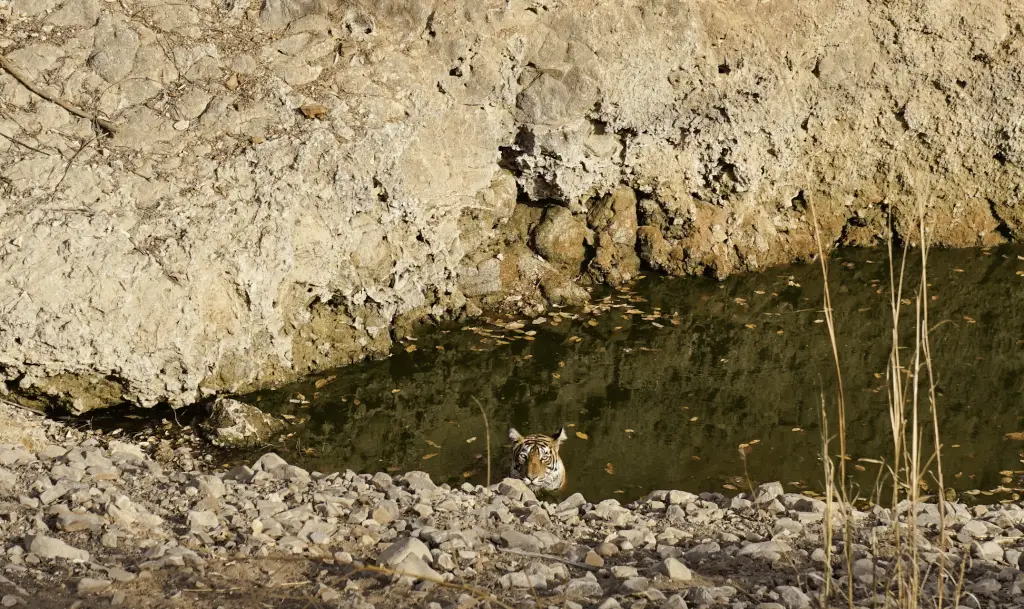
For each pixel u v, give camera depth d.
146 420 9.69
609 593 5.28
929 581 5.43
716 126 12.77
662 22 12.26
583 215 13.04
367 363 11.12
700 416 10.00
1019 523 6.78
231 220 10.05
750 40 12.70
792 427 9.75
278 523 6.16
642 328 11.86
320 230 10.61
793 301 12.57
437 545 5.95
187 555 5.48
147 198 9.86
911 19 13.14
